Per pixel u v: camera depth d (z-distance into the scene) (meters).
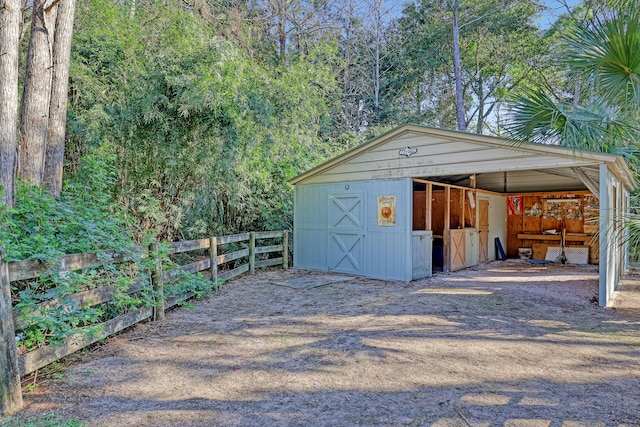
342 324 4.56
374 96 20.81
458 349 3.71
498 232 11.37
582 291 6.36
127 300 3.99
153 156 7.23
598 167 5.70
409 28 20.75
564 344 3.83
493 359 3.46
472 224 9.79
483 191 10.32
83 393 2.83
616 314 4.92
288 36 16.05
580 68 5.04
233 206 8.88
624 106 5.04
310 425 2.42
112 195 7.09
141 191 7.38
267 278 7.67
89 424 2.40
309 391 2.88
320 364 3.39
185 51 7.11
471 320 4.68
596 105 5.51
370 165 7.80
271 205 9.70
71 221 3.72
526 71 18.20
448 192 8.64
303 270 8.72
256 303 5.63
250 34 12.09
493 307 5.29
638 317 4.78
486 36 18.98
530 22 18.03
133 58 7.28
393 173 7.46
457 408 2.61
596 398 2.74
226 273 7.16
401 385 2.97
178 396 2.81
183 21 7.79
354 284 7.04
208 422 2.45
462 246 9.18
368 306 5.39
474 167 6.45
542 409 2.59
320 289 6.61
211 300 5.81
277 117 8.23
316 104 11.29
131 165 7.26
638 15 4.24
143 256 4.50
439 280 7.47
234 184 8.04
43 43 4.67
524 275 8.13
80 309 3.50
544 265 9.87
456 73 16.97
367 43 20.94
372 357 3.53
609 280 5.62
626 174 6.43
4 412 2.50
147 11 8.27
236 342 3.97
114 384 2.99
